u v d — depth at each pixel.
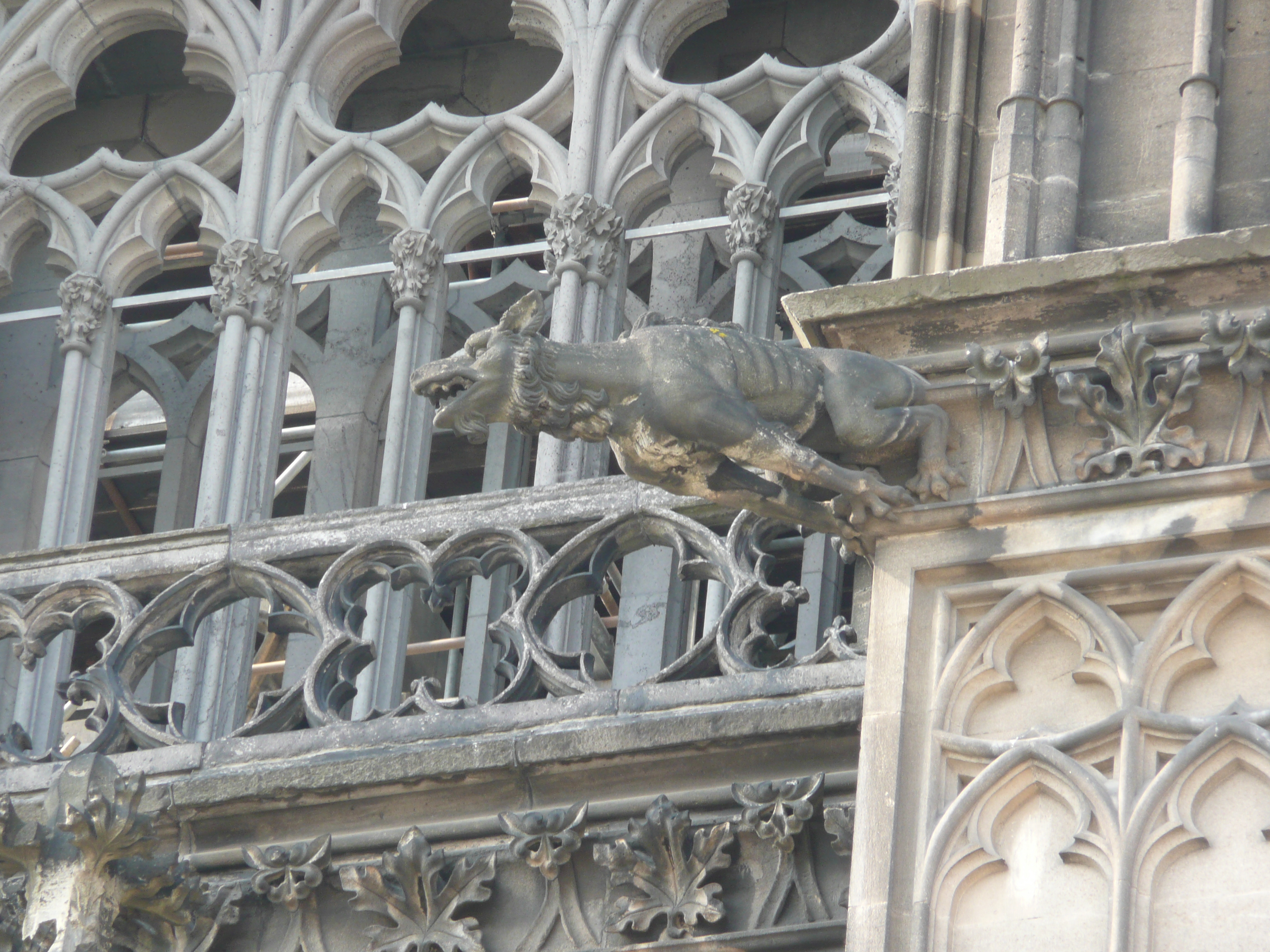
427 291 50.31
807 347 33.41
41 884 37.47
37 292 57.44
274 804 39.91
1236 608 30.73
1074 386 31.91
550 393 31.70
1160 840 29.17
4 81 55.00
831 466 31.91
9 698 50.38
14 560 44.69
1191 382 31.59
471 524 42.75
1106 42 36.19
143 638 43.06
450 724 40.00
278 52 53.34
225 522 48.16
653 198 50.62
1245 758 29.50
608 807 38.59
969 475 32.19
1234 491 31.22
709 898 37.38
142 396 61.22
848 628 39.12
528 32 53.38
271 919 39.69
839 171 55.69
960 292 32.91
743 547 41.00
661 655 48.41
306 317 56.91
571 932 38.19
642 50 51.78
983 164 36.19
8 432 55.59
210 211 51.94
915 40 37.28
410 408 49.12
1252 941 28.34
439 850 39.28
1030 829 29.94
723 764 38.34
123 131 59.47
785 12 56.31
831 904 37.09
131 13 55.59
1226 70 35.47
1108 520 31.52
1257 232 32.06
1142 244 32.88
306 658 51.59
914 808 30.44
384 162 51.59
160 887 38.12
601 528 41.78
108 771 38.12
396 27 54.12
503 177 51.72
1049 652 31.17
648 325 32.84
